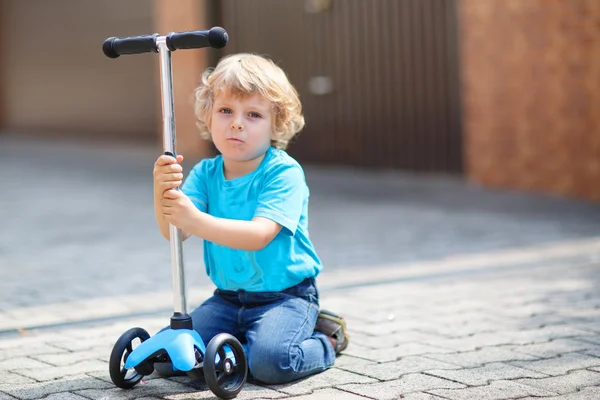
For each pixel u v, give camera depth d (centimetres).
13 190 1034
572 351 389
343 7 1064
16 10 1727
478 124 942
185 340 332
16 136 1736
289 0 1127
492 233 702
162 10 1334
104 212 872
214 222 334
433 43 976
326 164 1112
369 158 1059
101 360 391
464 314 462
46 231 775
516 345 401
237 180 363
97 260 647
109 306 505
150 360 342
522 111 897
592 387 338
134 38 338
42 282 576
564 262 585
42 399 335
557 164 870
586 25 830
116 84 1494
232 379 338
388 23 1018
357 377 355
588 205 814
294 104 365
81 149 1470
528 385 341
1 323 468
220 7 1230
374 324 446
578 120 847
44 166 1258
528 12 881
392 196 909
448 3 958
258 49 1176
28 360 393
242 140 352
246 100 351
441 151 985
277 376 344
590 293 499
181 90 1289
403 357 385
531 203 835
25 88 1733
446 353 390
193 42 330
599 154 832
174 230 336
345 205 870
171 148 332
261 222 345
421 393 333
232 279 363
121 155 1359
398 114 1021
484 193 900
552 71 866
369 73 1046
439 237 695
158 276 588
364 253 645
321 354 362
